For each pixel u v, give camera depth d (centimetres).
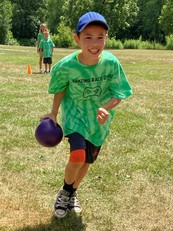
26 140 591
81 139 329
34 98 912
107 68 334
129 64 1947
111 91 345
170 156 545
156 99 966
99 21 310
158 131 671
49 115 349
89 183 441
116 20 5447
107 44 4538
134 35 6869
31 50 3169
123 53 3094
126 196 413
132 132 656
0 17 5916
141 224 359
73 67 328
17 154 532
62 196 361
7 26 6019
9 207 379
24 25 7325
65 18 5459
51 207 383
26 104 842
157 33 6606
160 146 590
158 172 484
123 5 5434
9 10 6009
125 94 343
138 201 403
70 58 331
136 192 424
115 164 502
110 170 482
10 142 579
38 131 340
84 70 328
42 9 7488
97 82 335
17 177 453
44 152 544
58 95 349
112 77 340
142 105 885
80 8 5322
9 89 1032
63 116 349
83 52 324
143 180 457
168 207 392
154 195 418
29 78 1267
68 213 370
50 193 415
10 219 357
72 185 357
